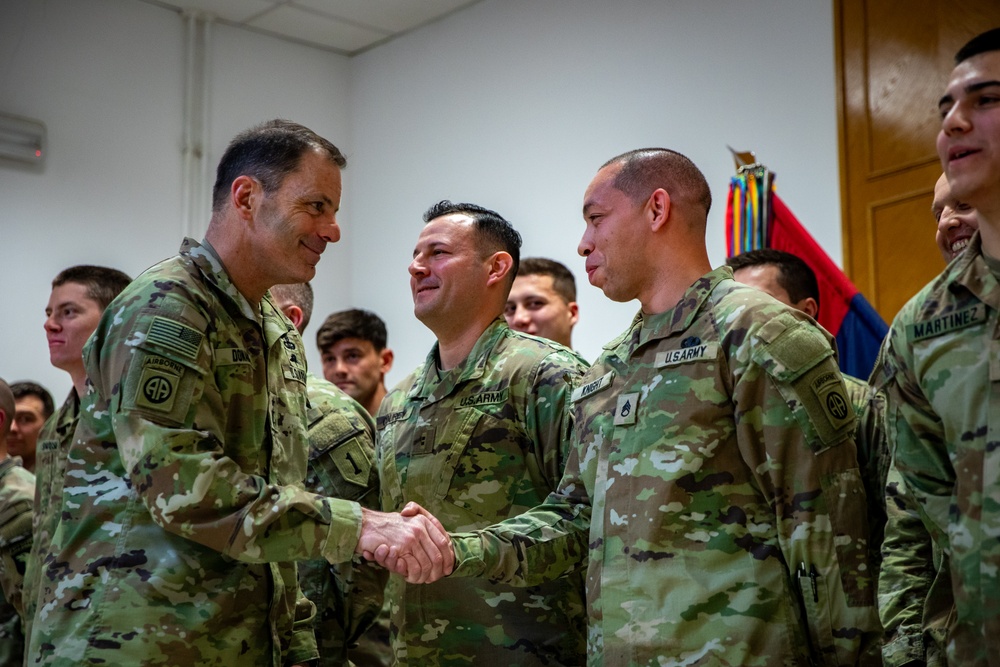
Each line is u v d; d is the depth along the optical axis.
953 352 1.54
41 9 5.41
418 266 2.46
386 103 6.34
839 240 4.18
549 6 5.48
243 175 2.00
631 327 2.01
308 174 2.00
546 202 5.36
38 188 5.32
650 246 1.96
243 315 1.99
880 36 4.12
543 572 2.04
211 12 5.95
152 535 1.83
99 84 5.57
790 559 1.67
